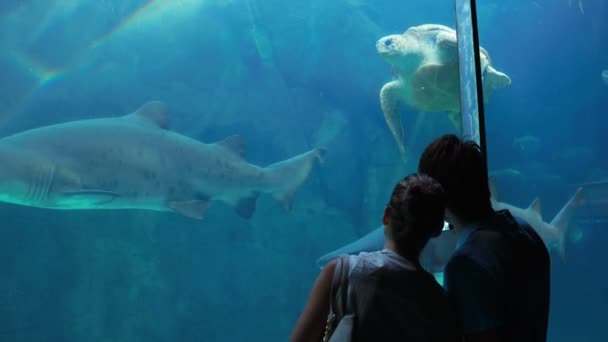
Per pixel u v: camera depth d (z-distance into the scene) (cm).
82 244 1213
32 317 1124
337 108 1564
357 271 133
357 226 1473
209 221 1427
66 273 1184
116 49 1441
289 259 1455
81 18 1363
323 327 136
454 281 139
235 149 714
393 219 144
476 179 153
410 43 534
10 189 579
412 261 140
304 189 1479
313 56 1562
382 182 1439
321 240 1455
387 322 129
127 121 653
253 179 719
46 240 1181
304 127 1579
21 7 1289
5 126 1296
